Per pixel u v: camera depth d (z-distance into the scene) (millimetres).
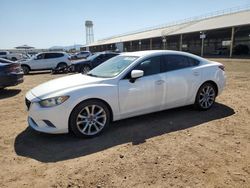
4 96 9156
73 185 3166
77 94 4457
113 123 5348
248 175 3277
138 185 3109
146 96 5098
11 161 3850
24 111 6762
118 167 3543
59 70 18938
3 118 6105
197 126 5070
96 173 3412
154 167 3516
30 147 4336
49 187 3146
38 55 19453
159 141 4387
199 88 5887
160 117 5664
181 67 5652
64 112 4387
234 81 11031
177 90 5496
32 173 3488
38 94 4613
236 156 3785
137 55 5379
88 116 4609
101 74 5293
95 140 4531
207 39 54625
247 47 42438
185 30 45531
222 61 26344
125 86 4867
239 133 4680
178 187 3049
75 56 33281
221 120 5406
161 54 5434
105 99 4672
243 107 6383
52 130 4418
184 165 3547
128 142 4391
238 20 36562
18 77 9844
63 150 4172
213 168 3459
